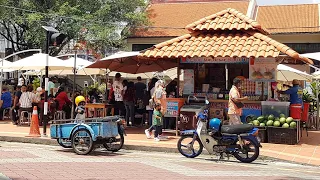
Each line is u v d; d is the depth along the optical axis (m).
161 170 9.15
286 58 13.93
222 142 10.92
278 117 13.80
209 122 11.24
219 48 14.16
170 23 37.00
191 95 15.30
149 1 38.69
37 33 29.34
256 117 13.99
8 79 33.47
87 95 20.41
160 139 13.70
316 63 25.84
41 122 17.83
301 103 14.90
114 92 17.78
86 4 31.75
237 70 15.27
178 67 15.48
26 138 13.93
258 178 8.58
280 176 8.91
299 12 35.72
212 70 15.54
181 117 14.46
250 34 14.57
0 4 27.02
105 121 11.57
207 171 9.28
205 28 15.05
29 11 29.69
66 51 33.72
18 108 18.66
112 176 8.26
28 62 17.61
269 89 14.62
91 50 32.25
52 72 23.50
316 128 18.81
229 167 10.09
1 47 38.31
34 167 8.96
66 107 18.41
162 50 14.90
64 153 11.59
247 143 10.88
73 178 7.93
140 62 17.53
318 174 9.62
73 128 11.50
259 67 14.30
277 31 33.81
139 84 18.83
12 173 8.21
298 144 13.53
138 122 18.50
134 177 8.23
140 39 36.56
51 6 30.73
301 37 33.56
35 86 24.44
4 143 13.66
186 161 10.87
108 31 30.52
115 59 16.69
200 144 11.37
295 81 15.05
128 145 12.77
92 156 11.17
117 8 33.00
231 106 12.61
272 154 11.66
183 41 15.12
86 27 30.69
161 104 13.60
